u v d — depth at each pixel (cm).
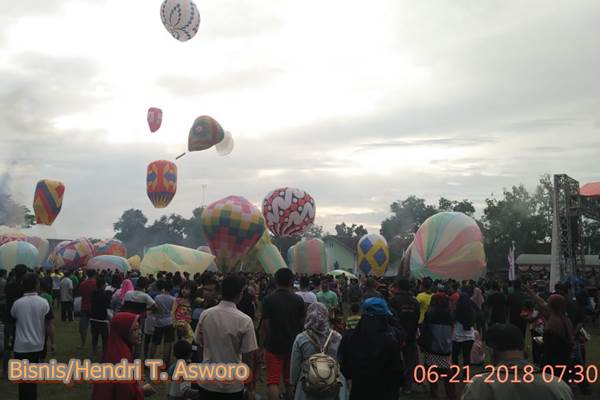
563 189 2606
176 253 2736
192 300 1040
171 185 3641
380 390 544
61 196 4053
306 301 1082
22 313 751
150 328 1108
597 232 7144
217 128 2986
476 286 1775
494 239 7238
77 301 1519
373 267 3641
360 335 553
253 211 2927
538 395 362
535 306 1162
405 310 993
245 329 574
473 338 1074
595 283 2856
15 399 895
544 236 7181
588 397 980
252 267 3556
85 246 3875
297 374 592
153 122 3148
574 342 931
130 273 2022
